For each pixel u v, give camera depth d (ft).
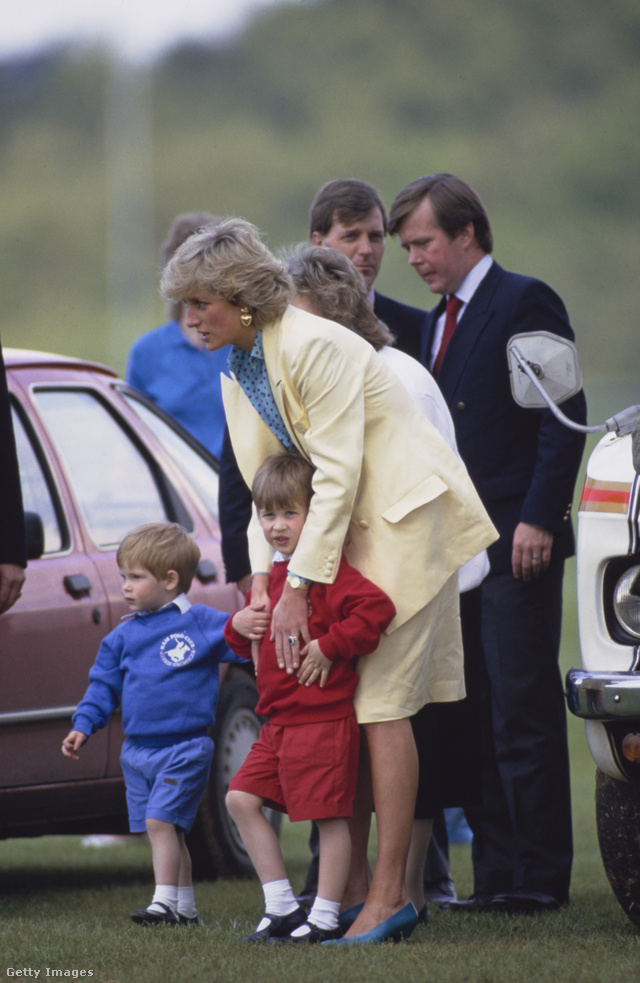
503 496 68.69
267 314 53.36
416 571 53.42
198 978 46.85
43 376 79.00
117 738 74.90
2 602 63.87
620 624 54.19
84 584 73.46
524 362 59.26
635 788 55.88
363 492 53.93
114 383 84.43
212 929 56.54
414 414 54.75
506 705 67.51
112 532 77.36
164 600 61.93
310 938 52.85
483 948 52.49
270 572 55.83
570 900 68.08
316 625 53.01
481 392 69.00
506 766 67.41
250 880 78.48
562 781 67.56
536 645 67.82
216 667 62.18
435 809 59.31
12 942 54.24
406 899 54.34
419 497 53.36
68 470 76.89
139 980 46.88
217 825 78.18
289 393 53.36
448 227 69.67
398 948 51.39
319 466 52.54
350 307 58.44
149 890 74.69
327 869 53.78
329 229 73.10
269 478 54.39
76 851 95.50
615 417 55.57
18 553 63.98
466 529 54.44
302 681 52.90
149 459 82.69
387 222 73.31
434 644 55.67
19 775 69.62
